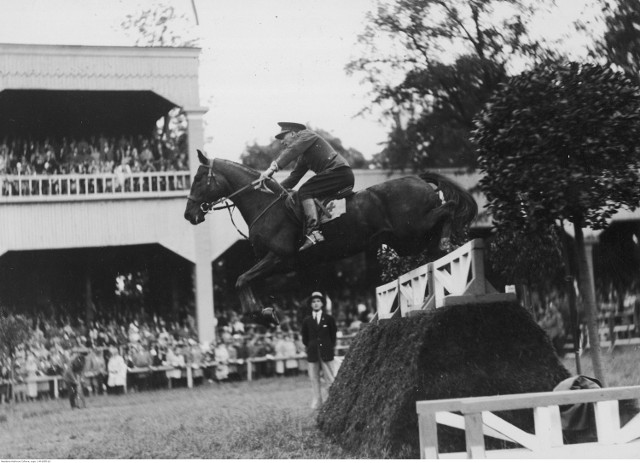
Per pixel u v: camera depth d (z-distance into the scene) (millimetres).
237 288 9203
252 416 11367
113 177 22328
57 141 25125
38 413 15422
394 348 7750
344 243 8875
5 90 23141
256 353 21625
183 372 20734
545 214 7977
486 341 7125
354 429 7867
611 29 22516
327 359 11539
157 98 25281
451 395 6902
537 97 7910
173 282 25453
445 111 25391
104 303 25234
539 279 11312
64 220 21812
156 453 8445
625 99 7973
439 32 24609
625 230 24250
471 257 7277
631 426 6055
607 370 14469
